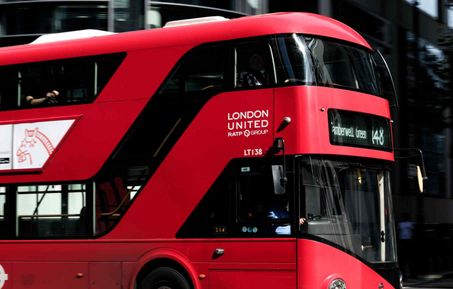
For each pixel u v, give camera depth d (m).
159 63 10.76
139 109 10.83
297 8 18.73
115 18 17.03
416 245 19.70
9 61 12.16
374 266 10.00
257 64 9.97
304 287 9.31
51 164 11.56
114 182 10.96
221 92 10.16
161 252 10.39
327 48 10.11
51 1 17.38
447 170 22.48
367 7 20.47
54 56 11.76
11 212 11.90
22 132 11.90
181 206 10.33
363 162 10.20
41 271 11.52
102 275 10.95
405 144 20.78
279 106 9.70
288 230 9.49
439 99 20.80
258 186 9.78
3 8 17.70
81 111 11.39
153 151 10.65
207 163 10.16
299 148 9.51
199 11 17.38
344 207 9.81
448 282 18.44
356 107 10.18
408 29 21.22
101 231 11.03
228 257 9.88
